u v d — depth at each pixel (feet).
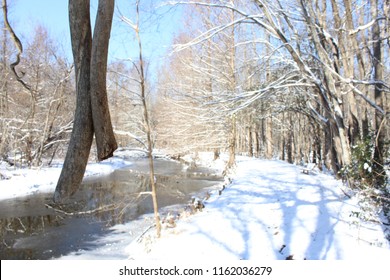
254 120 61.57
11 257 20.01
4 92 56.29
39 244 22.18
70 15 10.71
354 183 26.78
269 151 76.48
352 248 14.80
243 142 107.55
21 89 60.90
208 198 29.68
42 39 60.39
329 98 29.91
